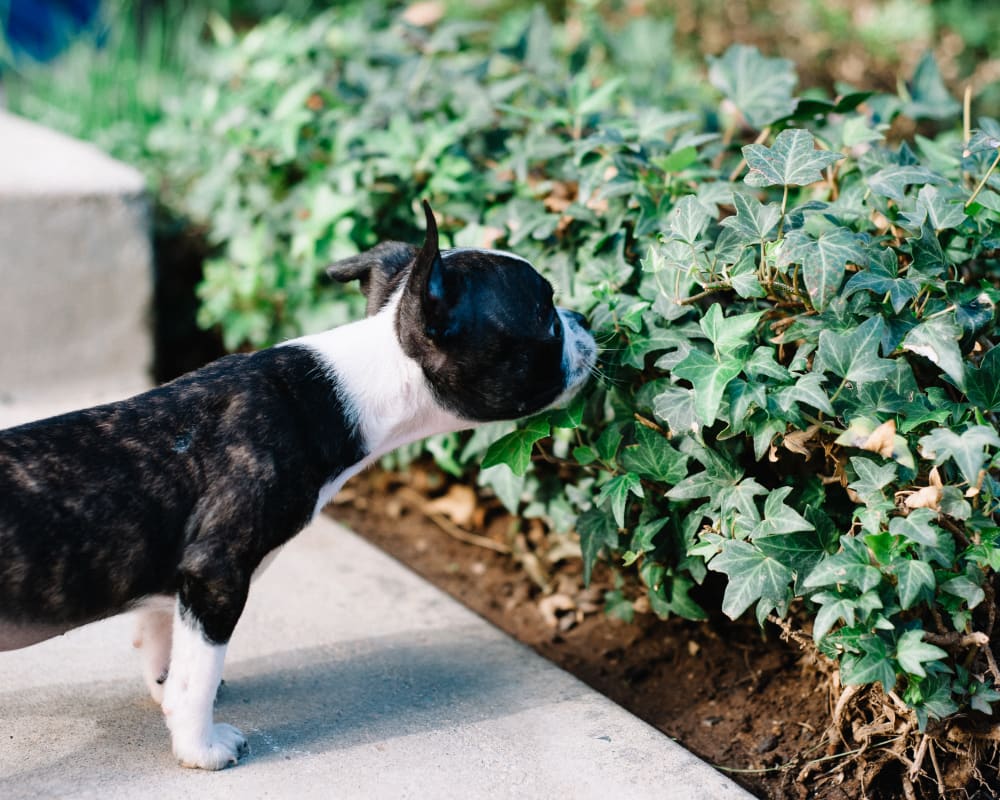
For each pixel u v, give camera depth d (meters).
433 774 2.81
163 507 2.74
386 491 4.74
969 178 3.46
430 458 4.61
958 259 3.13
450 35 4.95
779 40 7.89
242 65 5.43
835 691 3.04
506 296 2.88
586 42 5.11
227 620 2.75
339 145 4.52
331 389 2.91
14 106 6.87
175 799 2.67
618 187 3.50
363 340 2.97
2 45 7.22
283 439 2.80
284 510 2.80
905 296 2.82
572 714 3.12
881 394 2.78
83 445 2.73
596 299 3.34
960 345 2.93
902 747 2.84
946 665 2.74
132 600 2.78
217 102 5.25
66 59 7.29
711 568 2.85
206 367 2.97
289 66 5.25
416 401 2.96
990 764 2.90
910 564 2.61
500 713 3.11
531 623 3.88
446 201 4.20
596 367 3.20
